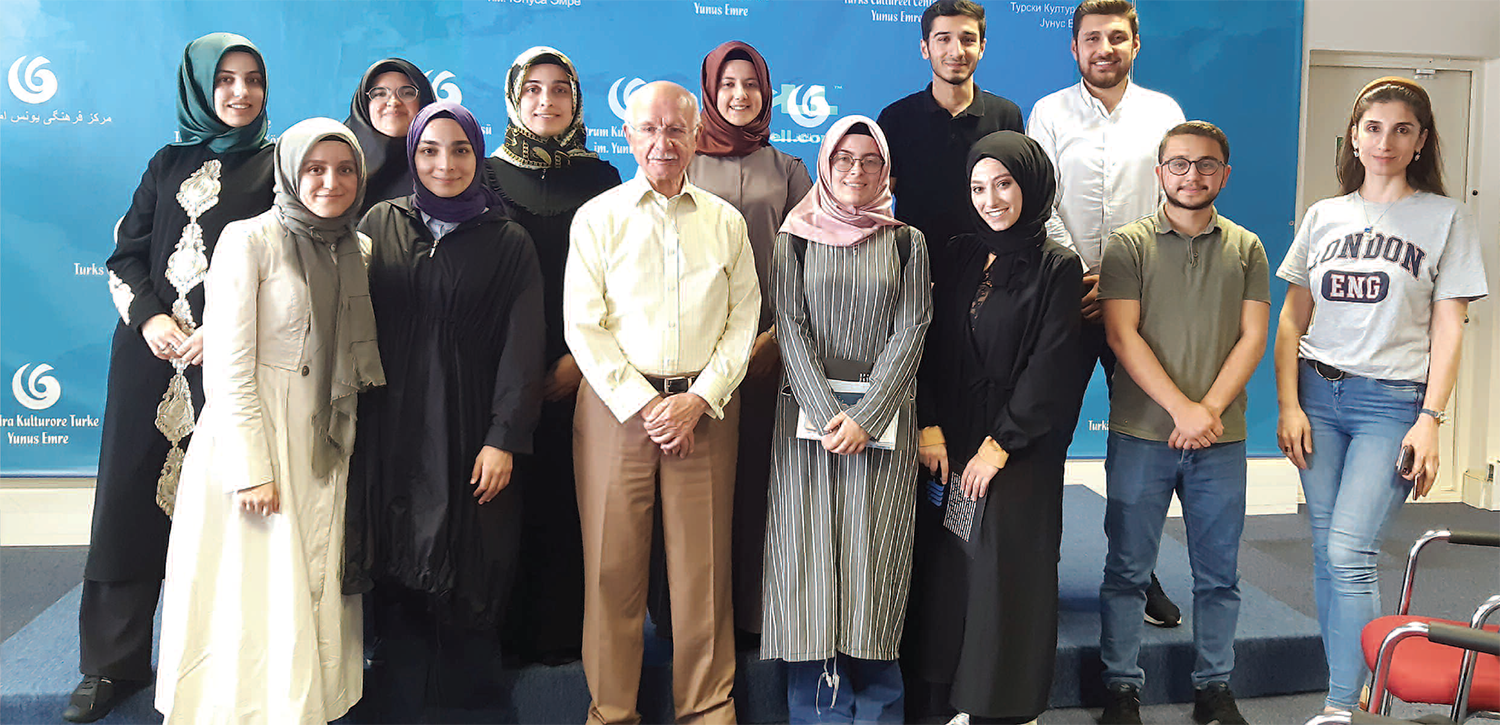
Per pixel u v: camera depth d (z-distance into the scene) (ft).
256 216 6.96
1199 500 7.50
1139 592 7.65
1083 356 7.10
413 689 7.32
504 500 6.96
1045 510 6.98
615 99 12.21
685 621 6.92
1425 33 13.57
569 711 7.51
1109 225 9.01
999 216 6.78
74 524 12.01
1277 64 12.92
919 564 7.42
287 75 11.68
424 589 6.64
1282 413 7.55
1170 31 12.67
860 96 12.50
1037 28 12.51
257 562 6.31
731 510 7.05
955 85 8.53
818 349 7.04
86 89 11.30
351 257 6.53
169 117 11.45
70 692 7.13
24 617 9.78
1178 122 9.11
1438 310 6.89
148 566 7.13
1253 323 7.35
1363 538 7.05
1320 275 7.25
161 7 11.34
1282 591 10.82
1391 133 6.85
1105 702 8.04
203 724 6.29
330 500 6.47
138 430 7.04
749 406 7.68
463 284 6.66
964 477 7.02
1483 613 5.64
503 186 7.52
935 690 7.84
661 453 6.79
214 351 6.17
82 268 11.53
